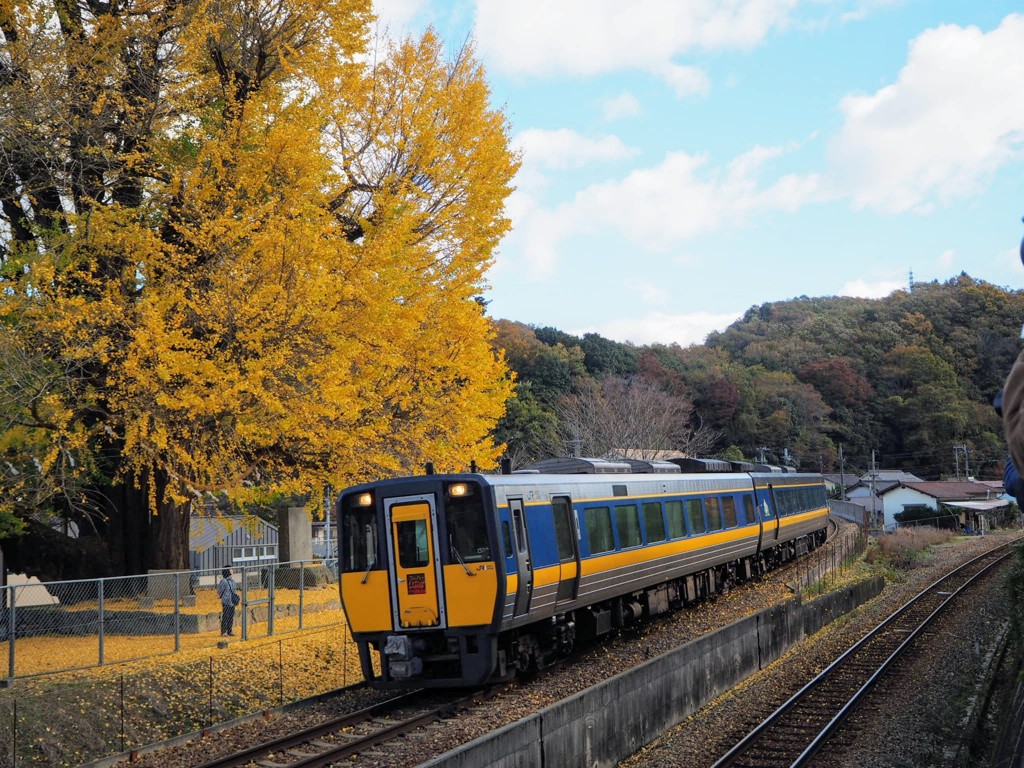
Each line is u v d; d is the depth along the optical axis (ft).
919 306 311.27
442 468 59.62
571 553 48.93
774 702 44.47
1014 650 49.47
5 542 65.05
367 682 43.62
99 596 46.21
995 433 244.83
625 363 222.89
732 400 224.53
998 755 31.76
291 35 56.29
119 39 51.21
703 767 34.55
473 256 60.34
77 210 54.80
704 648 44.55
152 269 51.29
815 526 115.34
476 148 59.21
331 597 70.03
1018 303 297.12
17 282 47.73
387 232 52.54
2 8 49.80
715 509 74.02
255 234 48.37
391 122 58.08
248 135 53.21
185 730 40.96
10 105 47.62
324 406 49.29
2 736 35.14
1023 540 53.06
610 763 34.60
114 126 53.93
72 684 41.11
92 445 58.49
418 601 42.27
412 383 57.52
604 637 58.59
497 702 41.19
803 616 62.08
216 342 49.08
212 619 58.03
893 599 85.35
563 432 152.97
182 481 52.65
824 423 244.22
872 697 45.85
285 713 41.57
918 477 238.68
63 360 48.78
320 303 49.67
